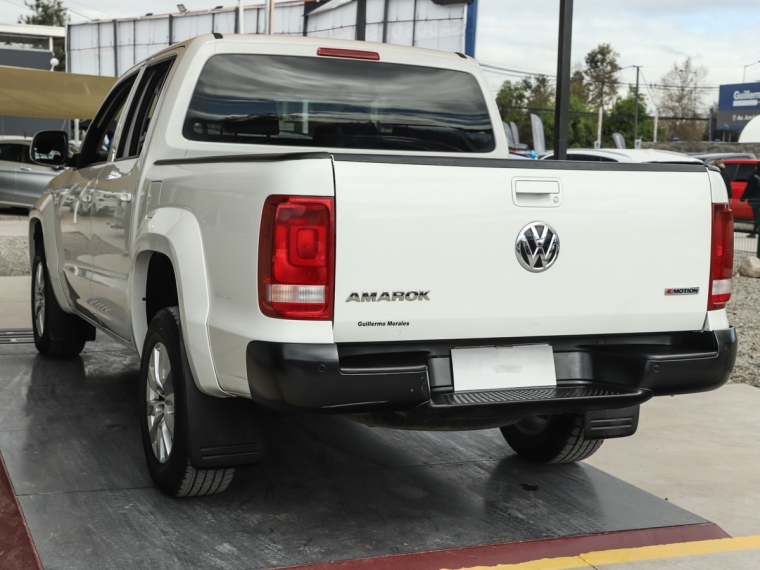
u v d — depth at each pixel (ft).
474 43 65.21
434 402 10.02
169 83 13.78
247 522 11.72
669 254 11.15
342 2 79.82
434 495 13.01
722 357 11.35
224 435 11.39
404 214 9.86
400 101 15.17
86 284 16.80
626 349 11.25
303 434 16.02
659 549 11.41
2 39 145.18
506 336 10.58
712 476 14.24
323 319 9.66
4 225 57.52
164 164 12.76
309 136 14.47
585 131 317.42
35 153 17.54
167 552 10.69
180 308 11.28
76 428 15.57
